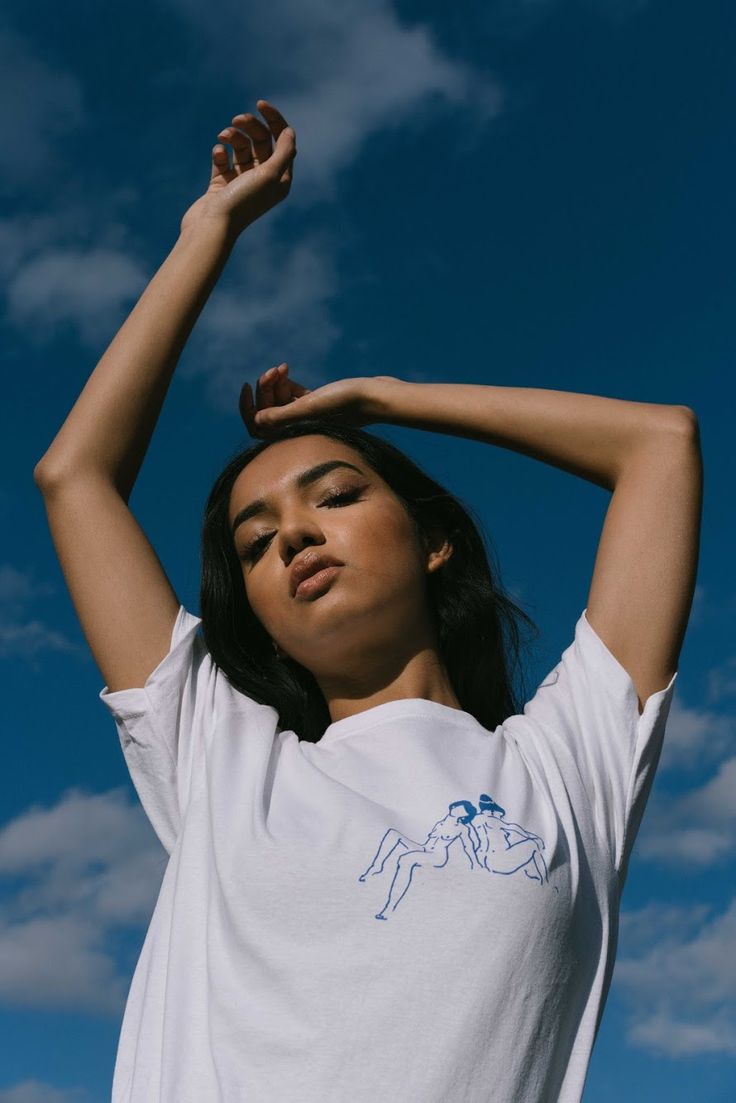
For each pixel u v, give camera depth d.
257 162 2.74
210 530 2.47
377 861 1.78
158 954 1.87
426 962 1.68
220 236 2.56
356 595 2.14
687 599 2.20
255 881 1.81
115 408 2.38
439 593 2.43
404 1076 1.59
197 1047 1.71
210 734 2.14
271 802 1.97
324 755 2.05
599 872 1.92
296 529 2.17
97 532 2.27
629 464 2.31
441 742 2.02
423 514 2.41
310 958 1.70
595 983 1.83
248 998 1.70
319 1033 1.63
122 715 2.16
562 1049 1.74
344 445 2.38
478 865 1.77
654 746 2.11
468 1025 1.64
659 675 2.15
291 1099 1.59
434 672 2.24
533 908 1.75
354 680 2.21
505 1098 1.61
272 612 2.20
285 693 2.39
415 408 2.47
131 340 2.43
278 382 2.68
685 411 2.36
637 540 2.21
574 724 2.08
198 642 2.30
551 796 1.95
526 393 2.42
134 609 2.22
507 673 2.49
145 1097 1.71
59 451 2.33
